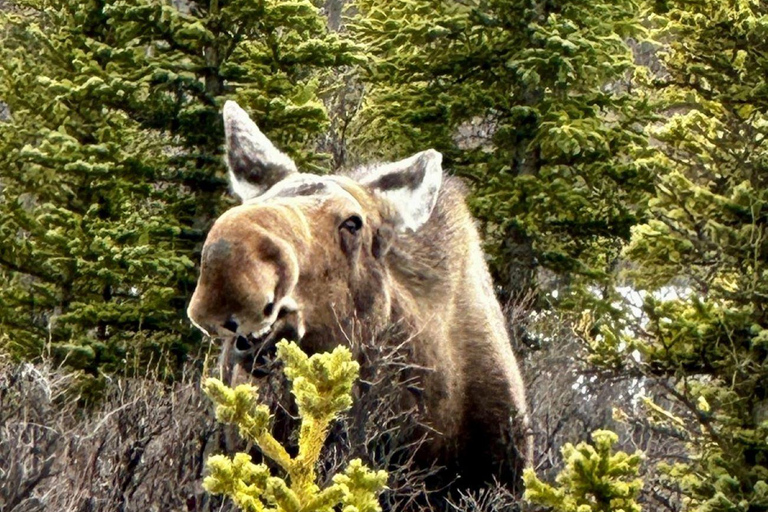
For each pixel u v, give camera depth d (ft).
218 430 27.73
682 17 44.37
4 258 51.55
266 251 20.27
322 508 13.97
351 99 72.43
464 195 31.09
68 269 51.57
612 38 63.21
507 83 66.28
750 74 43.60
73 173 52.39
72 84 52.26
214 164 54.08
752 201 38.27
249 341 21.31
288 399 22.38
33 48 57.31
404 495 24.49
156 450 30.55
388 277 24.94
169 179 54.13
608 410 52.16
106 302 51.39
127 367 48.19
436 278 26.63
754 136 39.68
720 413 36.19
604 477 16.25
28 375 37.50
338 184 24.89
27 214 51.88
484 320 27.45
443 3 66.85
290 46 54.49
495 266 63.31
